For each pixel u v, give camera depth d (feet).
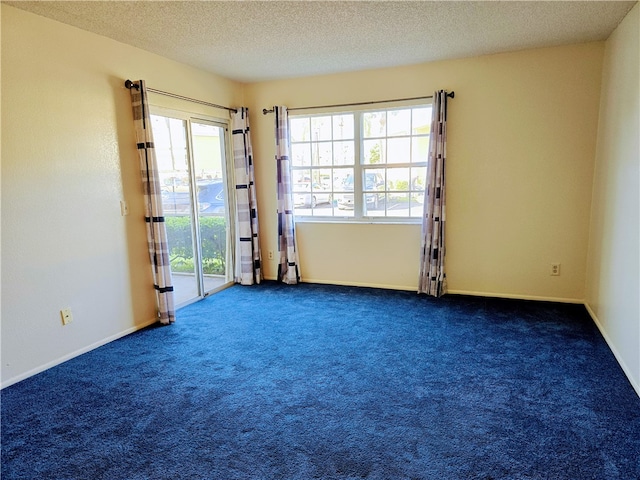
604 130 10.99
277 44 11.02
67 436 6.68
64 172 9.37
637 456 5.90
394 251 14.60
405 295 13.97
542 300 13.05
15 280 8.48
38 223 8.87
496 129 12.72
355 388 8.00
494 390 7.79
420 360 9.14
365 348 9.85
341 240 15.25
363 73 13.89
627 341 8.30
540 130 12.31
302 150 15.46
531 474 5.61
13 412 7.38
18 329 8.56
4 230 8.25
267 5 8.52
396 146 14.21
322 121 14.99
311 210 15.76
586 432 6.46
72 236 9.59
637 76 8.25
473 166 13.14
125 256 11.00
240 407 7.42
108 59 10.32
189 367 9.05
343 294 14.25
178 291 13.94
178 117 12.67
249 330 11.16
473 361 9.02
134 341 10.55
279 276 15.97
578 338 10.11
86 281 9.96
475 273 13.71
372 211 14.94
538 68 12.05
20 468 5.95
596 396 7.49
